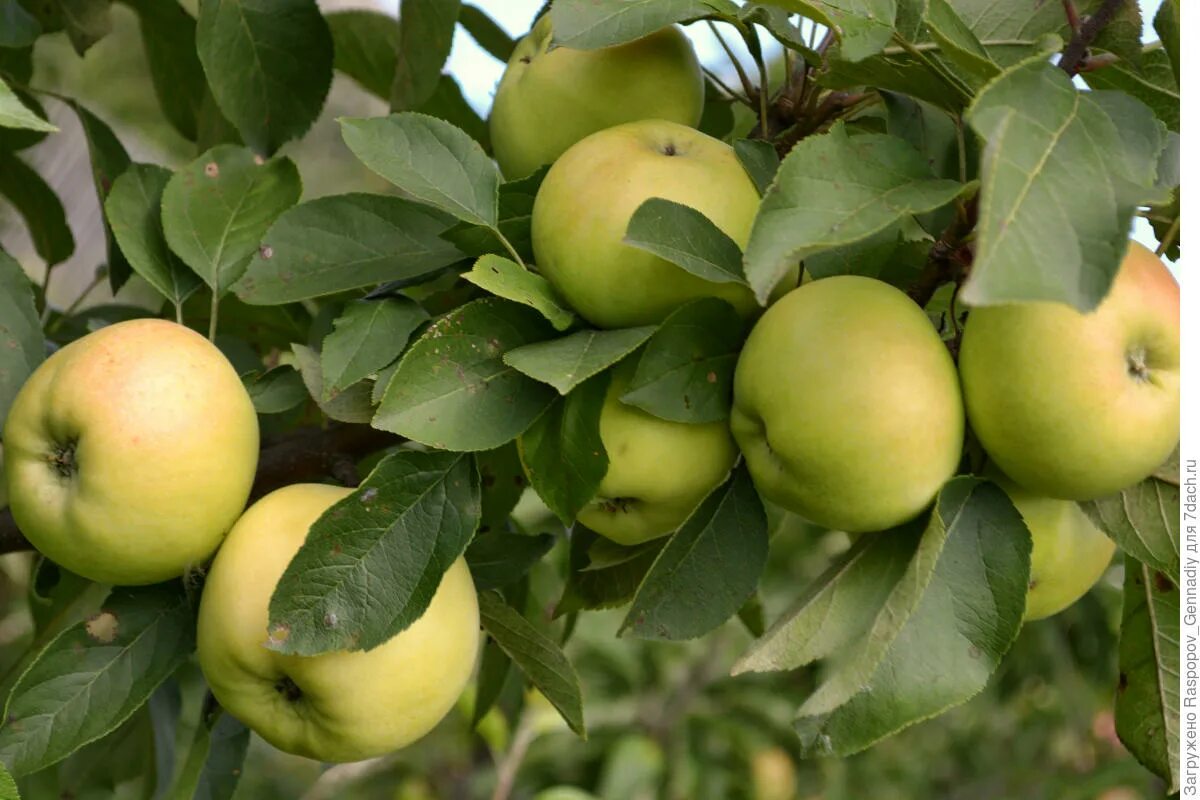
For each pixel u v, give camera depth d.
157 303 1.29
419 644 0.74
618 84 0.80
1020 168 0.64
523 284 0.74
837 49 0.74
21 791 0.91
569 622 0.96
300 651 0.71
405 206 0.81
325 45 0.87
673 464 0.75
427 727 0.76
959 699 0.71
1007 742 1.78
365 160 0.76
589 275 0.74
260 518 0.75
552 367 0.72
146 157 1.35
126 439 0.72
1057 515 0.75
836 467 0.71
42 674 0.74
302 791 1.69
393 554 0.73
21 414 0.74
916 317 0.72
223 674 0.74
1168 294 0.71
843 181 0.69
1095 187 0.65
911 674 0.71
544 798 1.38
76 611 0.97
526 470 0.74
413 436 0.72
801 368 0.71
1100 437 0.70
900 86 0.75
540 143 0.81
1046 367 0.70
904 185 0.70
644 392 0.73
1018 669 1.54
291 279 0.79
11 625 1.28
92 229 1.20
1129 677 0.78
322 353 0.76
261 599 0.73
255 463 0.76
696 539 0.75
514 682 0.97
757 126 0.82
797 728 0.71
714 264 0.73
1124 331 0.70
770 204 0.68
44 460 0.74
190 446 0.73
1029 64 0.67
